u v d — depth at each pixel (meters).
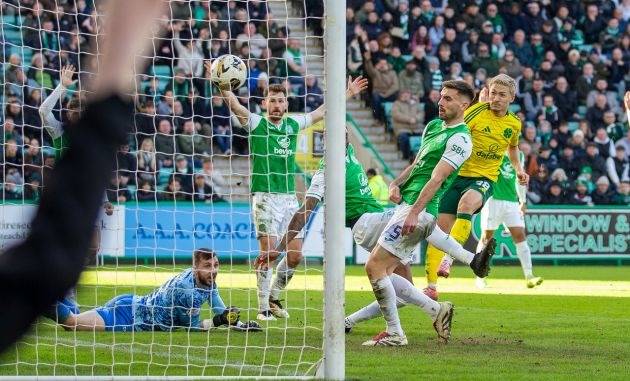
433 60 47.38
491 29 47.94
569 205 42.03
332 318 11.27
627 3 51.19
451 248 15.81
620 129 46.12
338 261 11.21
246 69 18.08
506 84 20.17
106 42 1.71
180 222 36.12
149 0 1.70
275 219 18.62
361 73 46.66
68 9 37.94
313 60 43.72
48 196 1.76
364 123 46.69
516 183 26.64
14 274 1.71
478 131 20.33
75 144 1.77
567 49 48.75
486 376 12.03
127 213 35.16
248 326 14.71
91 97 1.80
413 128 46.16
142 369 12.34
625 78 49.38
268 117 18.64
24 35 37.03
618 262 42.31
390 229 14.56
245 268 33.97
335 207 11.11
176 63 39.53
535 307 22.31
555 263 41.78
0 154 31.75
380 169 44.44
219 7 41.31
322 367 11.44
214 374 12.02
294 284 27.55
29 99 33.91
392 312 14.89
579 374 12.34
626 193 44.59
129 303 15.88
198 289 15.98
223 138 39.19
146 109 36.62
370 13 47.66
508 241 41.28
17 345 1.74
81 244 1.75
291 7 43.91
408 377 11.84
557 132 45.84
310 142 30.83
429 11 48.44
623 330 17.67
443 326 15.28
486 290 27.52
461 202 20.34
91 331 15.82
